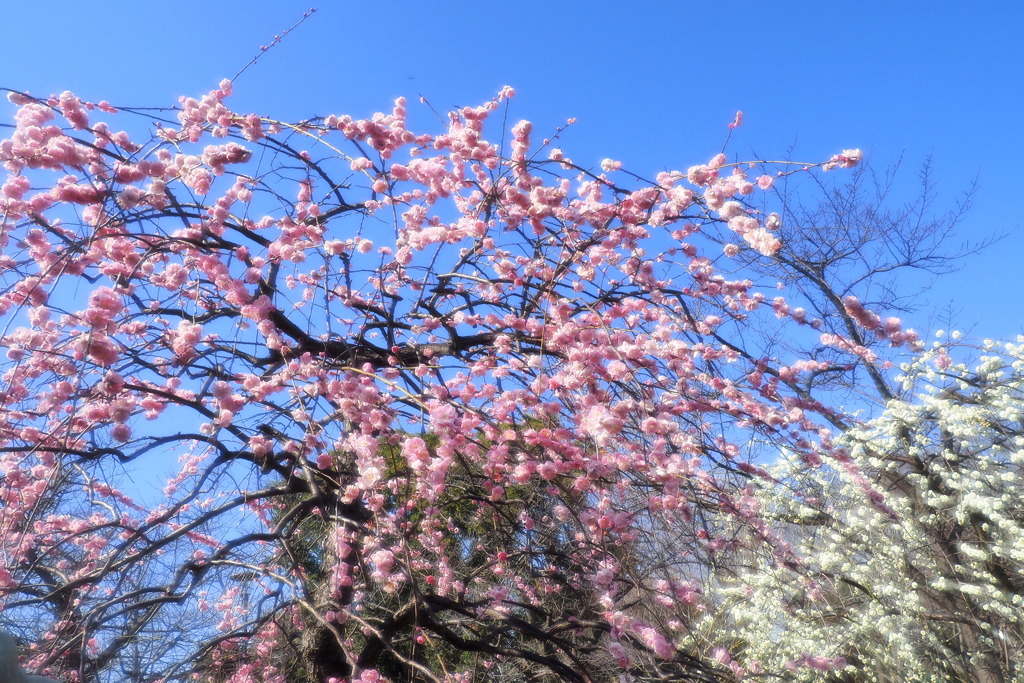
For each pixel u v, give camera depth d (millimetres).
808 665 6277
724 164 4496
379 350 5355
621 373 4406
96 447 4316
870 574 8406
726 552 4703
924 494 8398
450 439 4246
